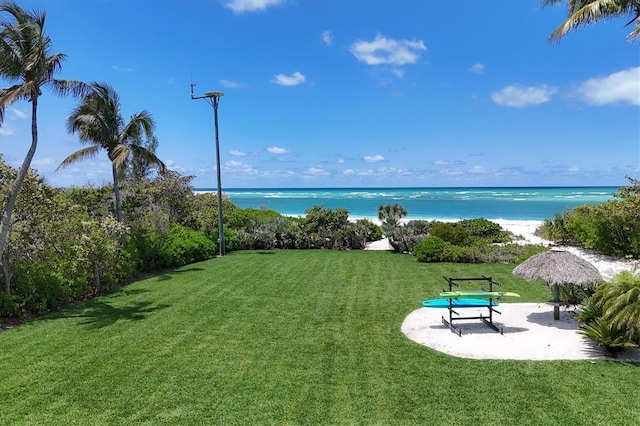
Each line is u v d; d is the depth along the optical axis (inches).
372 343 267.9
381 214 947.3
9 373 225.1
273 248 792.9
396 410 183.0
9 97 342.6
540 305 357.1
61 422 175.2
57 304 386.3
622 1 422.3
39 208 389.4
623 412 178.7
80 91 418.9
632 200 556.1
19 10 350.6
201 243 654.5
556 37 459.2
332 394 198.2
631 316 229.3
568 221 698.2
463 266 561.3
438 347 259.4
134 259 523.2
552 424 170.9
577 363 229.6
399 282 461.4
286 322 314.8
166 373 223.1
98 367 232.2
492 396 194.4
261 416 178.7
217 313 342.0
